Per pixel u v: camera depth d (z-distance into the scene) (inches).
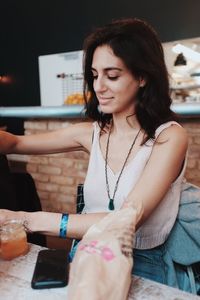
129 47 31.2
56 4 141.2
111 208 35.9
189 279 32.7
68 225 28.2
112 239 19.3
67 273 22.6
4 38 156.4
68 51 142.4
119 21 33.7
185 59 108.5
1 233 26.5
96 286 17.1
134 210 22.1
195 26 115.9
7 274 23.5
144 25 33.3
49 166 110.0
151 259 34.0
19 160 115.3
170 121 36.1
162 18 121.9
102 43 32.0
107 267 18.1
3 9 154.5
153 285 22.1
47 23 144.6
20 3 149.1
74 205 107.3
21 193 58.2
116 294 17.8
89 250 18.8
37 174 113.2
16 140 45.1
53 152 46.9
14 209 49.8
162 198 31.3
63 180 108.0
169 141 33.6
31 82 151.6
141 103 35.7
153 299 20.6
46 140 45.9
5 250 25.6
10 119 149.7
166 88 36.0
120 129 38.0
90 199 37.9
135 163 35.4
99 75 32.9
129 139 37.5
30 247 28.0
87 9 135.3
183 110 79.8
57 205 111.3
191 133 86.1
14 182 57.1
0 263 25.1
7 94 159.6
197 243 33.0
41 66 142.5
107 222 21.0
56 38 143.9
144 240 34.1
